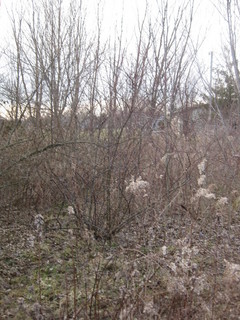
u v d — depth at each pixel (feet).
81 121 21.66
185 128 22.93
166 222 16.67
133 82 18.28
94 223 17.44
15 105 25.02
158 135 20.92
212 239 14.75
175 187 17.93
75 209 17.43
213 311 9.78
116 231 17.02
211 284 10.83
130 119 18.35
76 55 23.91
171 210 17.94
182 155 19.77
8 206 21.62
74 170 17.89
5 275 14.33
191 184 19.61
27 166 20.85
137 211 17.53
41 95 24.18
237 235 15.78
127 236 16.37
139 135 17.47
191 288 9.89
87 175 17.88
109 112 18.34
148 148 19.58
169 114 21.52
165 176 18.34
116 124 18.24
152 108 19.07
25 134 22.38
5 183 20.71
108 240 16.85
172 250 13.69
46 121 23.82
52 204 22.65
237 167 21.61
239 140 24.52
